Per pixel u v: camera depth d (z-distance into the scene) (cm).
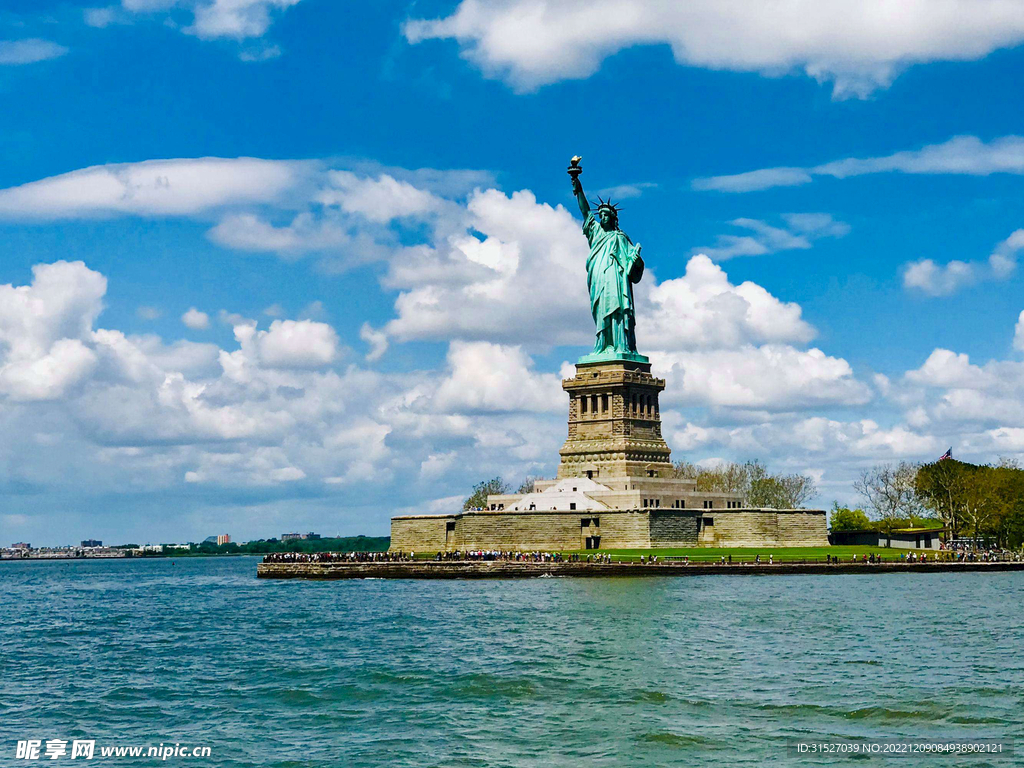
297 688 10431
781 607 16212
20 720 9356
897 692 9675
